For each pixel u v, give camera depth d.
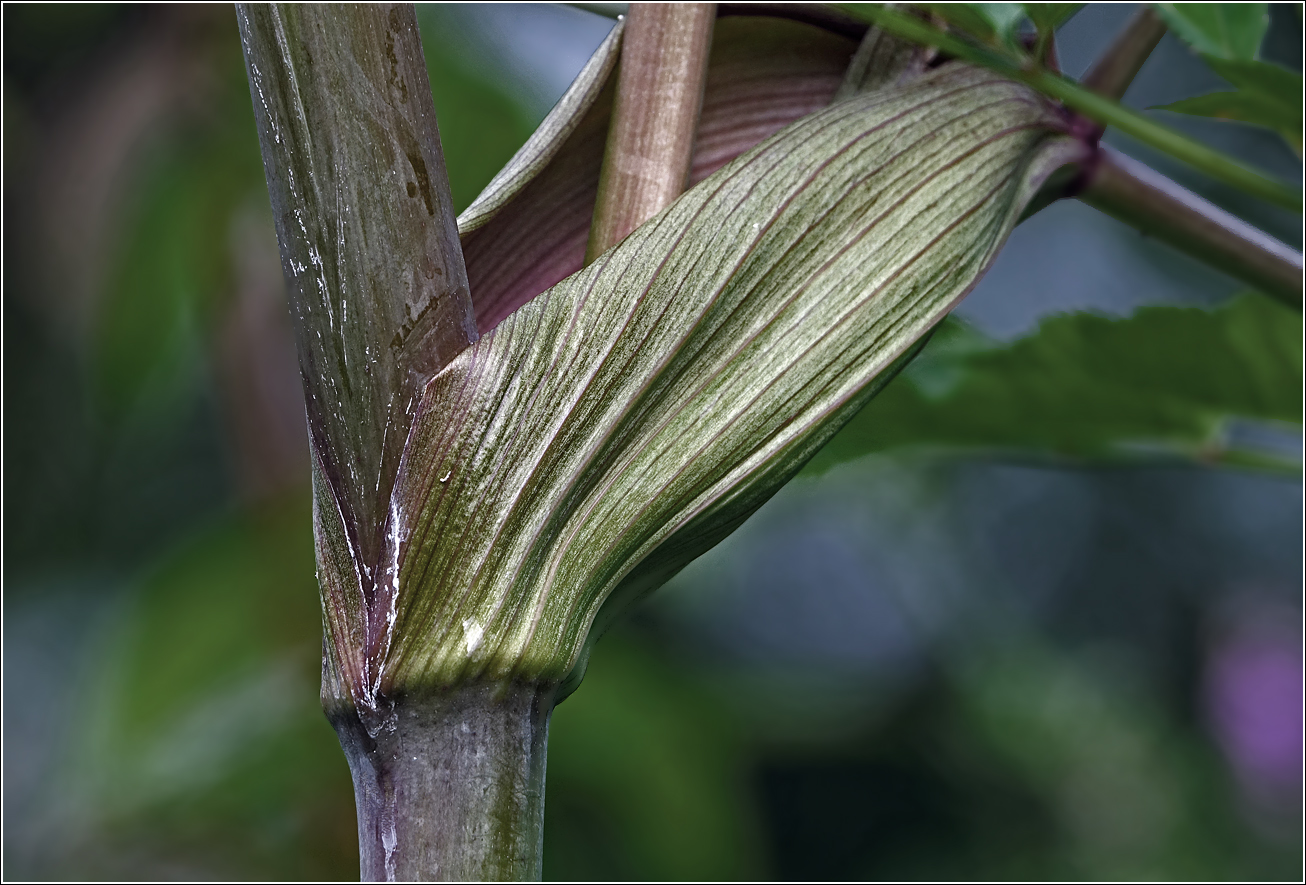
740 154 0.59
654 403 0.56
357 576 0.55
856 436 0.63
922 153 0.58
